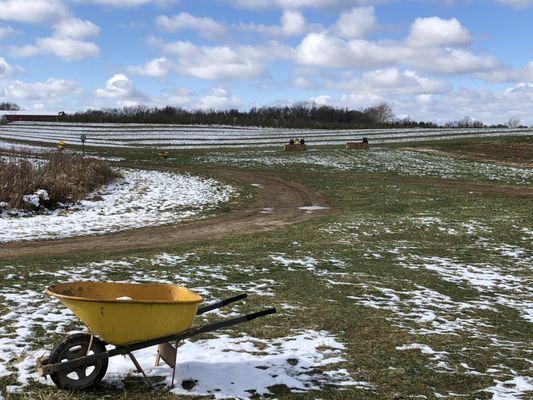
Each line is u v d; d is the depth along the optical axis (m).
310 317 8.20
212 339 6.90
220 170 39.25
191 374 5.60
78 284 5.50
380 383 5.66
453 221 19.47
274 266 12.20
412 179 35.03
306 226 18.67
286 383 5.50
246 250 14.27
